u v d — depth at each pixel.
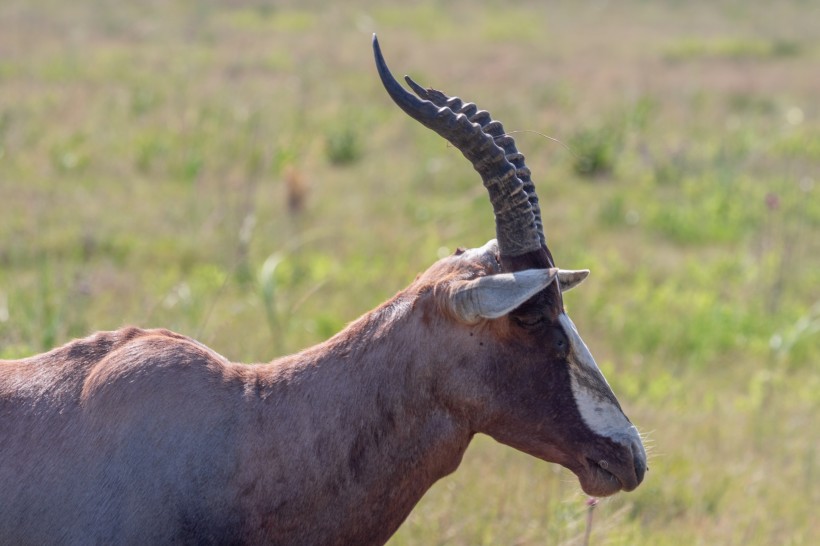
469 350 14.96
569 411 14.98
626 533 23.02
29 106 65.56
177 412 14.62
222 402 14.87
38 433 14.59
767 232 49.72
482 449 26.58
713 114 80.94
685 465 27.42
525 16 139.75
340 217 48.66
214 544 14.59
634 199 56.06
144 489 14.34
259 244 42.50
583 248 46.41
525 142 66.12
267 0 136.50
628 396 31.69
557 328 14.95
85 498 14.30
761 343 37.50
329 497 14.98
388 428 15.07
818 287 44.34
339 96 77.88
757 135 72.44
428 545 22.33
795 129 75.25
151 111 67.94
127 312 31.61
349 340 15.39
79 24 108.12
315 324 33.62
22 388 14.98
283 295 36.91
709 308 39.88
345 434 15.01
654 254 47.28
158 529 14.33
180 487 14.43
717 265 45.31
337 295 37.84
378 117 70.44
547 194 56.22
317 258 41.06
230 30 111.88
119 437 14.46
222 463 14.61
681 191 58.78
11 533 14.33
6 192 47.44
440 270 15.41
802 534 24.47
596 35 126.50
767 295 42.81
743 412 31.95
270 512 14.80
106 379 14.73
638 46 116.56
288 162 56.25
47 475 14.38
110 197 48.72
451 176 57.34
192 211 46.41
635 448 15.01
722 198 54.69
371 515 15.18
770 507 25.97
